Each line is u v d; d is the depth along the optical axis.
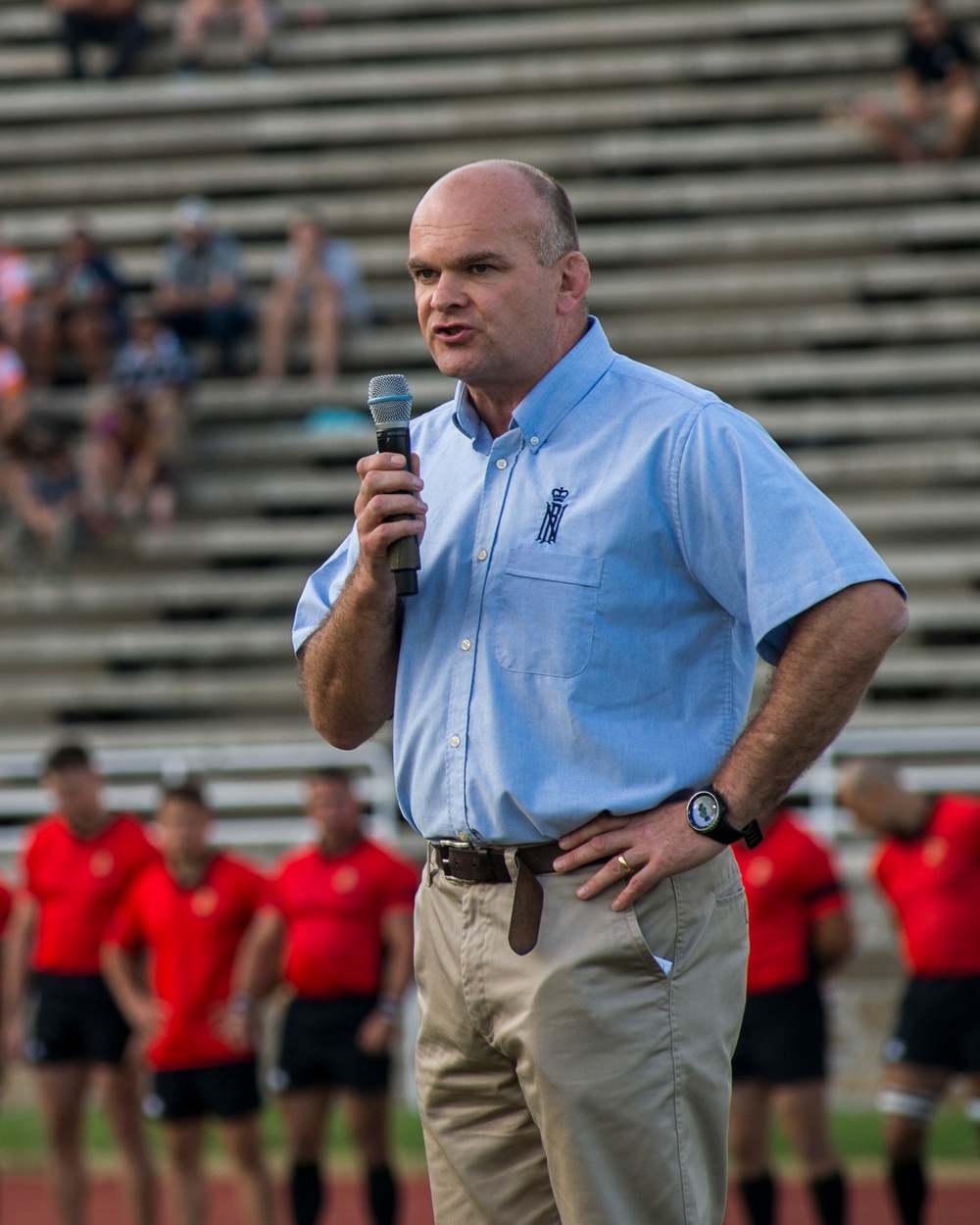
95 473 46.94
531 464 10.69
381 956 27.75
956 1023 26.25
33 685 44.03
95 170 60.38
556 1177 10.39
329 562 12.30
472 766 10.49
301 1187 27.58
